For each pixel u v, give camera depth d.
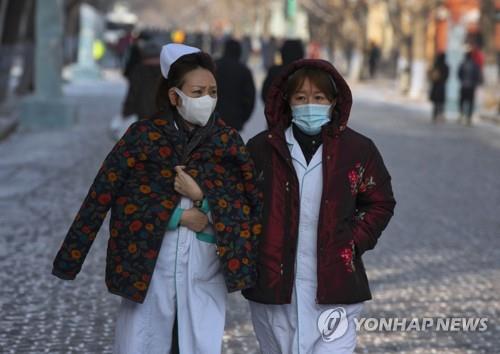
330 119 8.78
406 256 18.16
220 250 8.55
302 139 8.80
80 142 36.25
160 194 8.54
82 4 79.81
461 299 15.02
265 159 8.79
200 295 8.70
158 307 8.64
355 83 91.31
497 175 30.06
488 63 71.44
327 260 8.58
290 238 8.64
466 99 48.91
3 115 43.28
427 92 72.88
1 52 46.09
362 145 8.77
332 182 8.62
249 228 8.65
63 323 13.45
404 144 38.41
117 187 8.57
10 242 18.70
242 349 12.33
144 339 8.66
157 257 8.55
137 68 21.28
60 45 42.06
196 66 8.59
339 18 107.75
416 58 68.75
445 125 48.41
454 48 54.19
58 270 8.66
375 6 115.06
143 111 21.11
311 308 8.66
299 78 8.64
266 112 8.84
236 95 21.39
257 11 177.00
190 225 8.59
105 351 12.26
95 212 8.56
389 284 15.94
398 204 23.97
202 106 8.54
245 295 8.84
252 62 128.62
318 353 8.70
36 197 23.94
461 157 34.56
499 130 46.56
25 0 46.50
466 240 19.81
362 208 8.92
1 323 13.41
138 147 8.55
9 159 31.14
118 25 143.00
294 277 8.66
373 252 18.42
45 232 19.75
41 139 37.22
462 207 23.84
